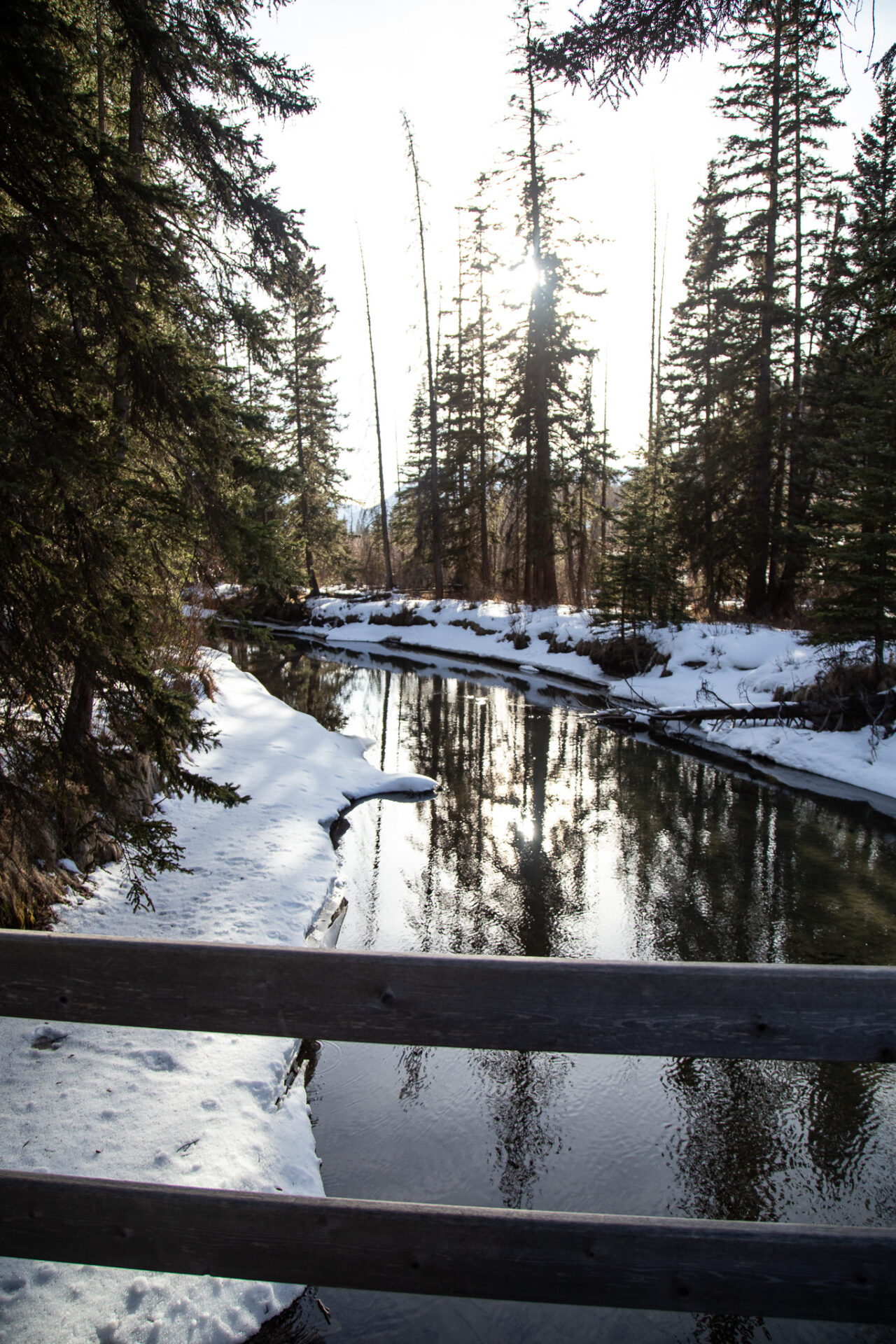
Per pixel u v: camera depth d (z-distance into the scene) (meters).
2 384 3.68
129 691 3.76
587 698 18.62
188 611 7.89
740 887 7.98
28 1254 1.87
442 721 16.08
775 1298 1.72
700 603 22.95
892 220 10.08
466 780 11.95
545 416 24.78
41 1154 3.32
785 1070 5.16
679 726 15.40
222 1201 1.83
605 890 7.87
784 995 1.75
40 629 3.60
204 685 12.93
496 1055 5.27
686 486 22.64
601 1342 3.16
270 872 6.99
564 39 4.05
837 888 7.94
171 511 3.97
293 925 6.03
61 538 3.63
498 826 9.86
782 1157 4.28
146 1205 1.85
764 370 19.53
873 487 11.84
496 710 17.25
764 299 19.44
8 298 3.58
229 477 4.91
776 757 13.11
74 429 3.66
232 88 6.27
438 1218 1.78
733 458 20.77
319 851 7.90
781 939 6.78
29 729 3.87
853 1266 1.70
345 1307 3.21
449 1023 1.80
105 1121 3.62
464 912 7.29
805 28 3.89
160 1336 2.68
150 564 4.31
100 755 3.92
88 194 4.32
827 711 13.45
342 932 6.70
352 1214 1.80
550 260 23.77
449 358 33.19
